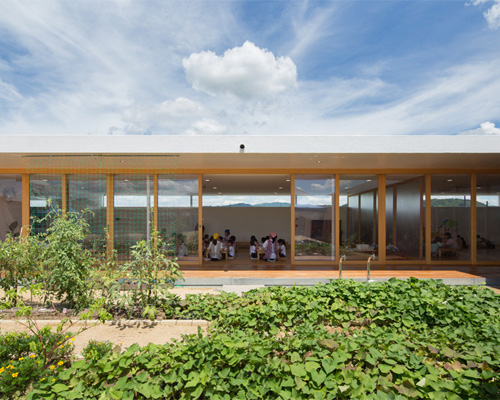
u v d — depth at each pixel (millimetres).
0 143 7152
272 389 2102
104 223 9312
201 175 9812
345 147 7262
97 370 2258
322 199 10000
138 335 4359
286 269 9008
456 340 2971
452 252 10078
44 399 2057
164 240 9539
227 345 2367
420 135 7277
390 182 10148
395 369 2168
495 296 4340
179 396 2242
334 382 2117
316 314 3916
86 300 5230
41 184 9344
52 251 5164
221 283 7734
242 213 17922
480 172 10148
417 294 4145
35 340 3297
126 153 7371
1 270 5539
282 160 8398
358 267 9406
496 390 2021
